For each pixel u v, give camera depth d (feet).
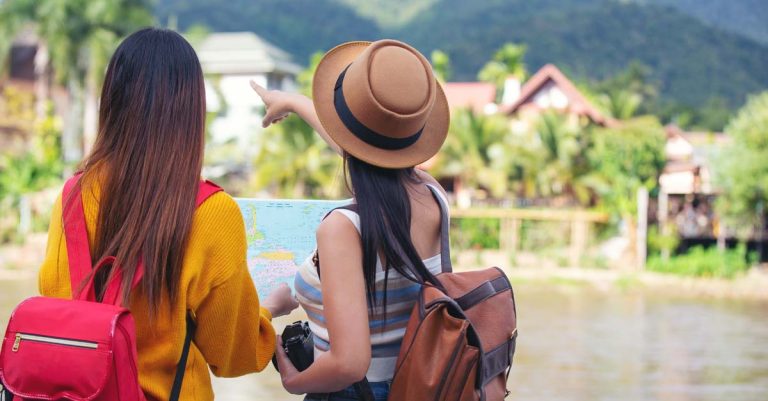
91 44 110.93
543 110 113.19
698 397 27.81
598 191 95.61
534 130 102.89
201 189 5.67
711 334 45.16
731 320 52.34
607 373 31.83
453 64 528.63
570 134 100.42
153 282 5.44
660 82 519.60
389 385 6.05
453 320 5.50
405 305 6.03
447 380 5.41
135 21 115.96
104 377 4.95
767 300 66.90
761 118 84.99
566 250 86.28
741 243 86.89
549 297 63.36
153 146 5.62
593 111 114.73
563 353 36.68
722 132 275.80
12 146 116.67
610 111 128.88
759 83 530.68
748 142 85.15
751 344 41.50
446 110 6.41
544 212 86.69
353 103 5.93
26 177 83.15
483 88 153.17
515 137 102.47
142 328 5.49
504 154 100.73
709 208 89.51
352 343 5.67
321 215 7.00
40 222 83.41
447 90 153.48
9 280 61.26
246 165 116.57
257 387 26.09
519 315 51.52
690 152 129.29
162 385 5.54
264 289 6.85
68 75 114.83
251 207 6.85
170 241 5.47
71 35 113.09
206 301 5.68
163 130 5.65
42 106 120.06
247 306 5.87
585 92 163.94
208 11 567.59
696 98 504.43
